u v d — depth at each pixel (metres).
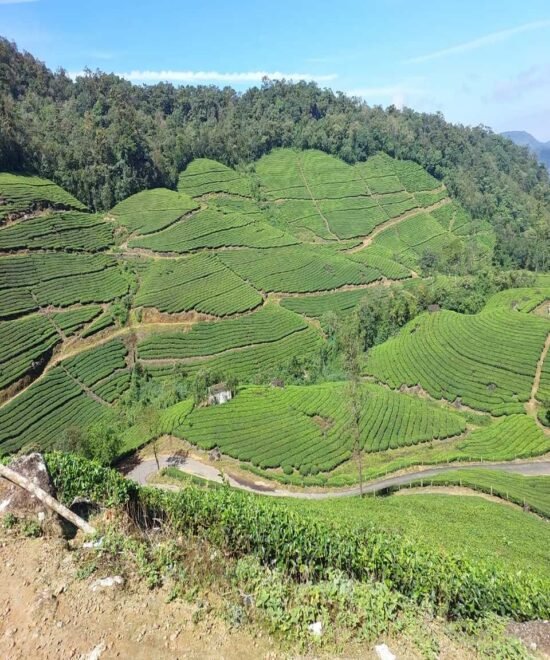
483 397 61.78
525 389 61.19
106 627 10.61
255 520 14.38
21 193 89.44
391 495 39.59
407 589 12.91
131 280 86.94
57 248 84.56
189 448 51.25
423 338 75.62
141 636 10.47
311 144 160.38
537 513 36.44
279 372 71.75
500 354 67.06
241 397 59.59
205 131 144.62
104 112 144.50
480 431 55.28
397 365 71.12
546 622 11.62
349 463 50.00
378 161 161.62
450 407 62.69
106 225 98.44
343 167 154.25
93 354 69.88
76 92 157.75
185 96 174.75
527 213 154.62
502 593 12.38
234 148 144.38
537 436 52.62
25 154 100.25
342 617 11.45
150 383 68.44
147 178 117.75
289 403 58.66
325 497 43.09
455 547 20.69
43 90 150.25
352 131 159.00
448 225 145.00
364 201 142.12
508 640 11.02
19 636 10.30
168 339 75.12
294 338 79.81
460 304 87.69
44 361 65.81
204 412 56.06
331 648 10.63
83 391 64.38
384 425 55.31
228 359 73.00
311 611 11.52
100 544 13.16
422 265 116.69
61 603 11.14
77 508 15.39
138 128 126.12
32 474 14.69
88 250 89.12
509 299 86.00
